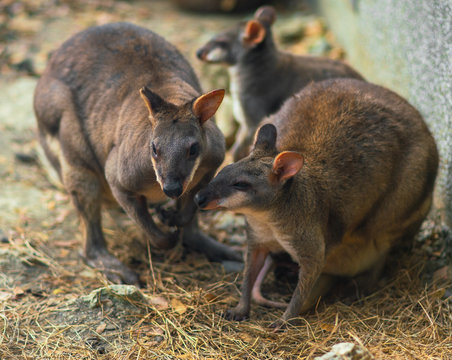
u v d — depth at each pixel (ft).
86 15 42.42
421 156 17.71
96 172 20.06
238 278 19.80
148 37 20.08
